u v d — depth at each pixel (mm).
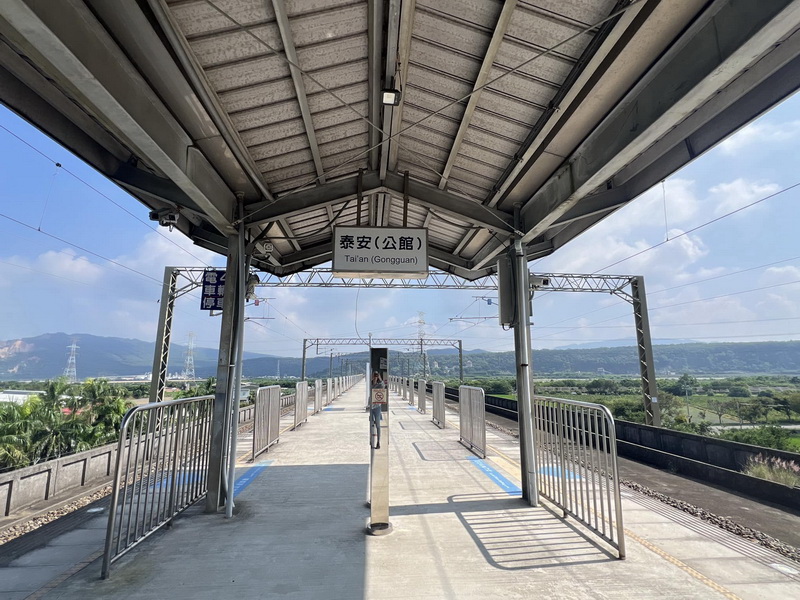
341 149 4969
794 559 4105
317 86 3799
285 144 4539
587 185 4129
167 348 17312
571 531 4289
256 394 7871
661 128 3162
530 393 5453
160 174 4668
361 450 8672
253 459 7629
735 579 3324
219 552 3783
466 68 3682
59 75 2680
